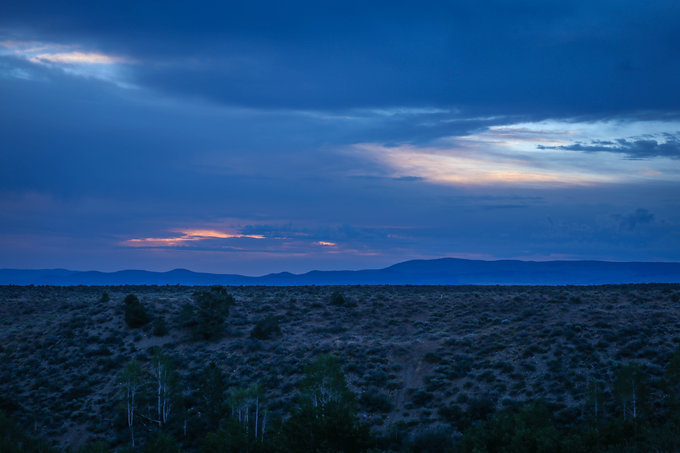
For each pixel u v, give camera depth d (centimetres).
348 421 3597
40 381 6844
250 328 8031
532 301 8300
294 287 13062
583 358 5828
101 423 5838
